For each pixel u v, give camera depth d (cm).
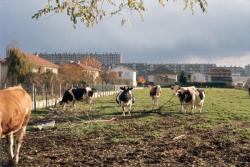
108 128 1977
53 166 1173
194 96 2819
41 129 1955
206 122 2264
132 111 2945
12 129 1100
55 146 1491
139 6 1027
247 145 1499
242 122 2295
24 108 1141
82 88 3136
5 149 1409
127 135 1744
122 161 1227
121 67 15338
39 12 989
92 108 3234
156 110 3014
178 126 2075
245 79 16188
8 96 1090
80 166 1169
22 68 5822
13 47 5912
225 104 3616
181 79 13175
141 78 15588
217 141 1577
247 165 1183
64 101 3134
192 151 1380
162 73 16475
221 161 1232
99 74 11862
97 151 1388
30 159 1260
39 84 4919
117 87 8425
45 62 9212
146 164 1191
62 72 8500
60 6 992
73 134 1788
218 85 11719
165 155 1309
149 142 1563
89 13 1016
